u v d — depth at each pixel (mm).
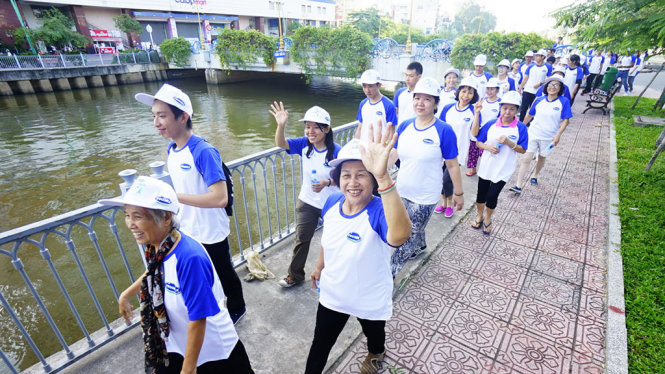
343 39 19922
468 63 16500
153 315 1575
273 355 2529
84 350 2463
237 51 25312
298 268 3166
